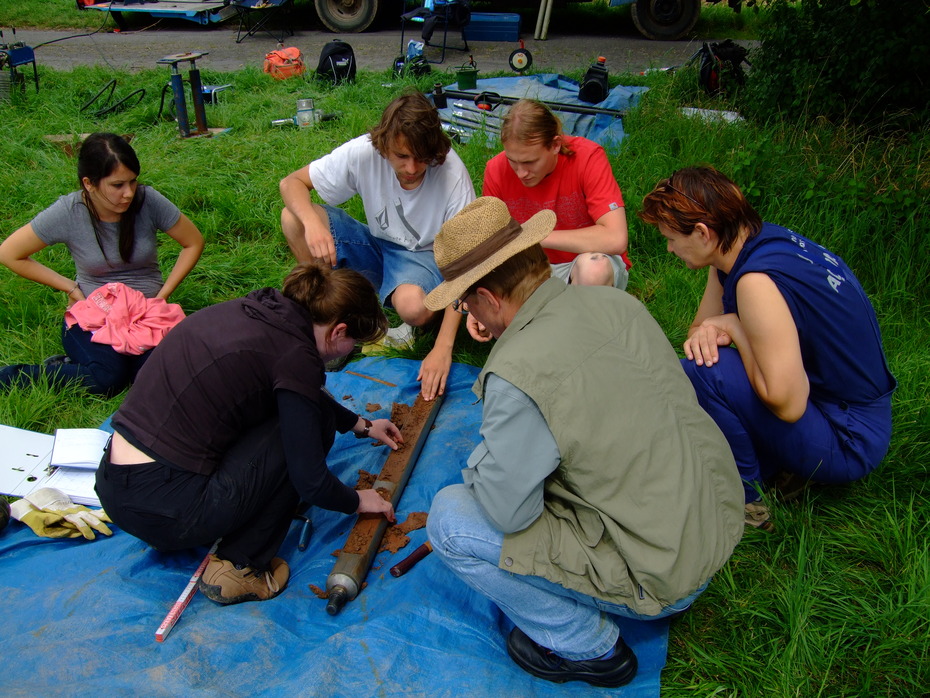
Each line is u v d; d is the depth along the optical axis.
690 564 1.71
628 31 11.41
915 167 4.36
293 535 2.52
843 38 5.57
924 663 1.97
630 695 1.92
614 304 1.81
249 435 2.20
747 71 7.77
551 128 2.92
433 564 2.24
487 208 1.76
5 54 7.35
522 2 11.37
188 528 2.12
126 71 9.02
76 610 2.11
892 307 3.64
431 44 10.35
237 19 12.70
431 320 3.51
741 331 2.28
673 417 1.74
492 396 1.67
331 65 7.96
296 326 2.10
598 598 1.76
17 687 1.85
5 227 4.88
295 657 1.99
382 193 3.36
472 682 1.89
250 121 6.86
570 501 1.78
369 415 3.11
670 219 2.18
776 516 2.41
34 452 2.75
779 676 1.98
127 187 3.12
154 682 1.86
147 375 2.12
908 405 2.83
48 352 3.61
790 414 2.12
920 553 2.22
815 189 4.43
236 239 4.83
